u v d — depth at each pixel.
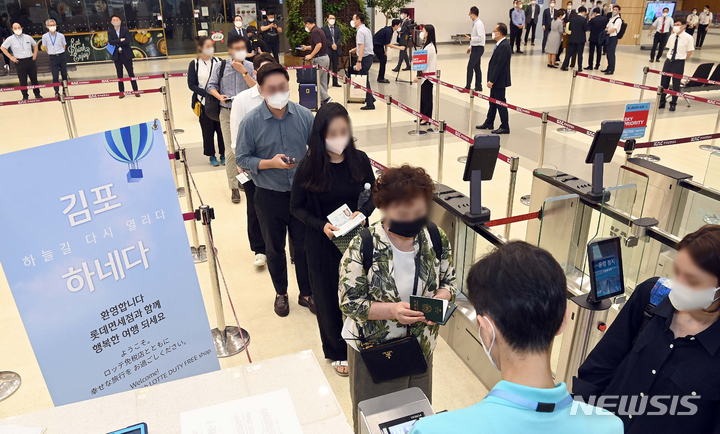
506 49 7.31
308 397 1.52
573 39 13.10
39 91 10.55
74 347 1.90
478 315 1.02
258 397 1.52
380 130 8.06
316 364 1.66
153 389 1.57
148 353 2.09
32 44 10.18
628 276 2.93
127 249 1.96
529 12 18.50
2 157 1.67
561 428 0.88
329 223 2.54
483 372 2.91
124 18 15.17
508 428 0.87
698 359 1.48
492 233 2.79
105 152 1.86
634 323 1.67
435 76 8.10
